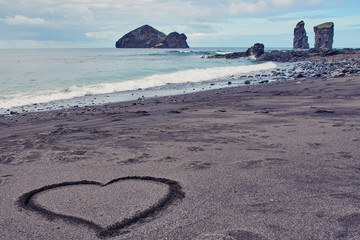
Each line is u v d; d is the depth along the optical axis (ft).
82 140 15.38
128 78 56.95
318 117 19.80
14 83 46.70
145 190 8.72
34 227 6.73
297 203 7.56
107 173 10.31
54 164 11.48
